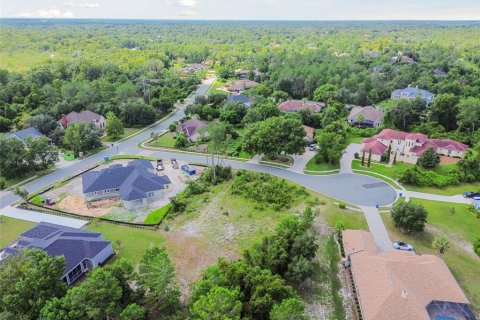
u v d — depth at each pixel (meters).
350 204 70.38
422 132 109.94
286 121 90.38
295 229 53.28
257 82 189.62
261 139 87.94
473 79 163.50
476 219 65.56
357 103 147.50
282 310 36.31
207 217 66.00
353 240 55.78
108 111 127.88
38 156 86.31
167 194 75.19
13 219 65.50
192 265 52.91
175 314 41.75
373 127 119.44
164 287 40.44
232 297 37.28
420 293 43.50
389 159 91.06
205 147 102.25
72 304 36.78
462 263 54.06
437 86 153.25
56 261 42.41
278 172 85.75
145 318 41.78
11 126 121.25
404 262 47.56
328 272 51.78
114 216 66.44
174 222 64.56
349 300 47.06
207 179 80.38
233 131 110.38
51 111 125.19
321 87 152.75
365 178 82.19
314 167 88.38
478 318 44.03
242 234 60.47
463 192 75.50
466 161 82.00
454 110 112.31
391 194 74.50
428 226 63.28
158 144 105.94
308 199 71.25
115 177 75.44
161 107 139.50
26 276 39.00
